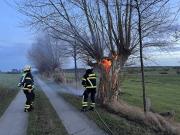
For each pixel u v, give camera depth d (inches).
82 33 862.5
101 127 538.0
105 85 799.7
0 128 560.7
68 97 1115.9
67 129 533.0
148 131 493.4
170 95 1423.5
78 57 930.7
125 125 541.0
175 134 469.4
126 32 817.5
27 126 569.9
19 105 896.3
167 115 666.8
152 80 2289.6
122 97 1202.6
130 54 829.8
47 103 940.0
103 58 842.8
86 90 742.5
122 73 833.5
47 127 548.1
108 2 799.7
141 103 1019.9
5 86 1689.2
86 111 729.6
